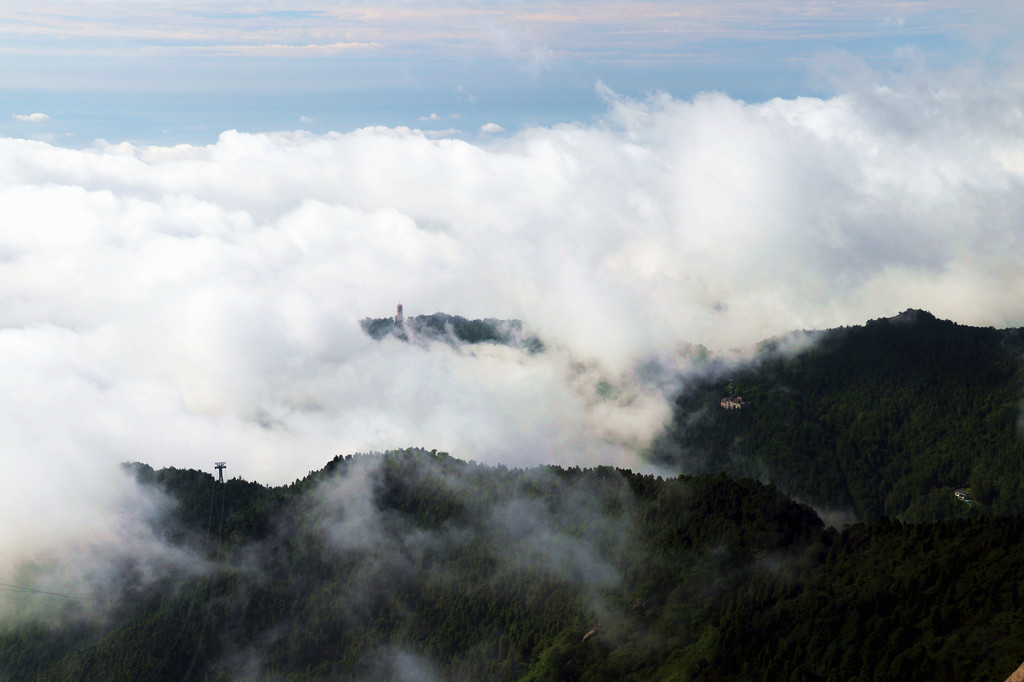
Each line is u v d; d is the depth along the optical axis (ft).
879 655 418.10
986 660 383.04
